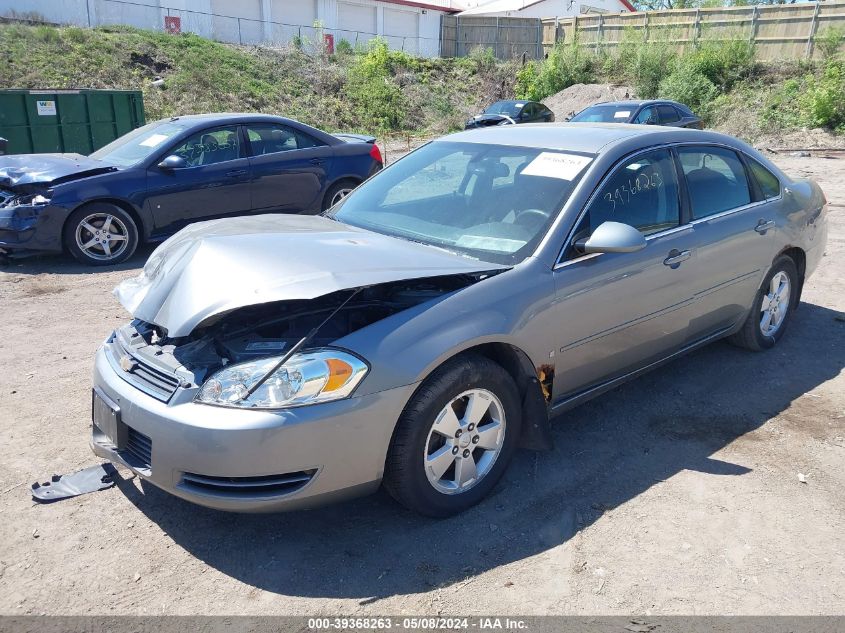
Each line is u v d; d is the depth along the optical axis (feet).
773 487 11.32
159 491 11.16
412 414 9.59
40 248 24.48
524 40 134.10
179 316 9.35
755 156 16.06
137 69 82.89
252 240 10.71
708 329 14.79
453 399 9.97
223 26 112.78
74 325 18.88
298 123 29.25
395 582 9.18
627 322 12.37
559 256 11.25
